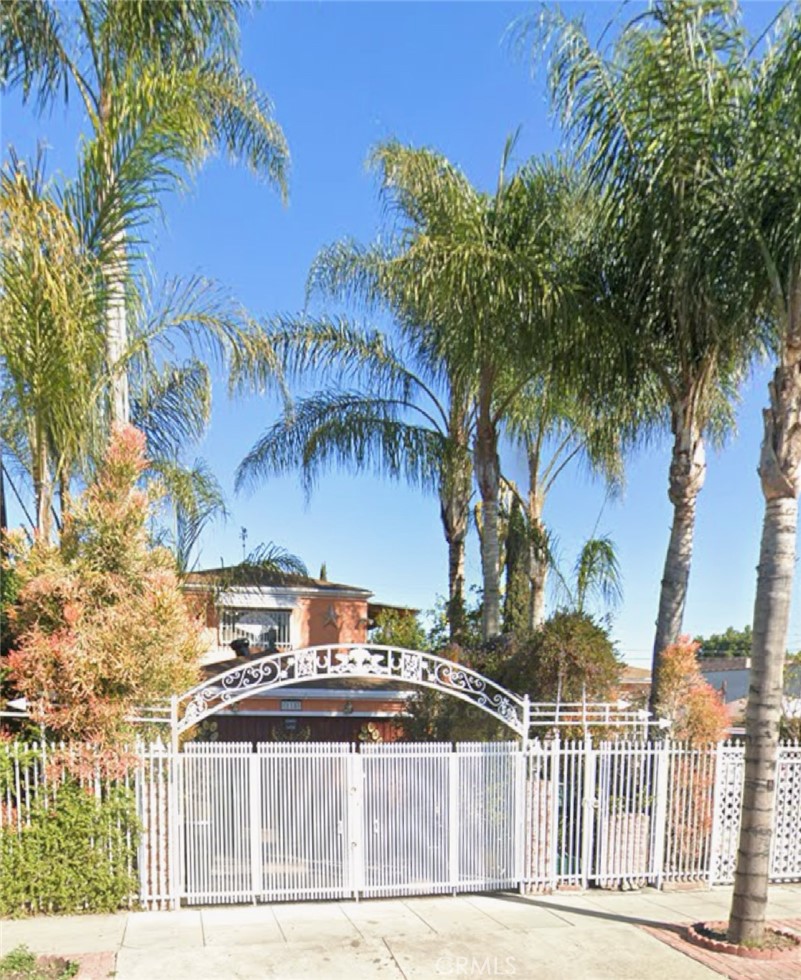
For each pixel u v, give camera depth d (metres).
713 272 9.11
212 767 8.96
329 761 9.27
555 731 10.03
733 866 10.22
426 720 12.81
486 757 9.68
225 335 10.64
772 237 8.45
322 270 14.36
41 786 8.43
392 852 9.36
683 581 11.27
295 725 17.08
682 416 11.34
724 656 41.16
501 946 7.81
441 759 9.55
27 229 8.27
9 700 8.76
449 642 15.82
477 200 11.91
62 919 8.29
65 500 9.36
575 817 9.92
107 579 8.70
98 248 9.41
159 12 10.58
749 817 7.93
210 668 16.44
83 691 8.36
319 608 19.48
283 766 9.15
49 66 10.46
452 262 10.63
